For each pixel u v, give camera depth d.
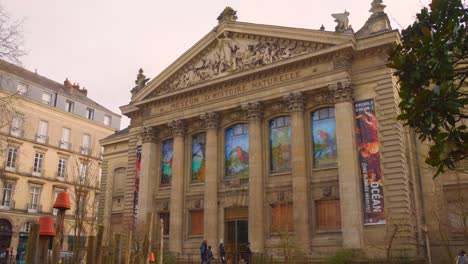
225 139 44.31
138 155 50.19
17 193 64.00
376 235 32.88
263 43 42.06
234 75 42.50
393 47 7.89
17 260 56.22
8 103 31.25
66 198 11.61
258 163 40.00
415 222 34.41
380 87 35.75
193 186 44.97
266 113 41.56
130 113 52.34
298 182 37.00
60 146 71.62
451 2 7.29
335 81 37.06
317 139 38.50
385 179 33.69
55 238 11.18
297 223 36.06
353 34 36.69
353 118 36.22
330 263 32.41
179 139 46.28
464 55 7.02
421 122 7.06
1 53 24.64
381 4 38.62
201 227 43.62
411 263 30.12
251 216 38.88
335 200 36.38
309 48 39.31
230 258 39.97
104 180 60.78
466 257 26.12
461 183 34.97
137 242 26.55
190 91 45.84
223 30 44.50
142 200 47.03
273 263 35.31
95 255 12.14
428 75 7.05
